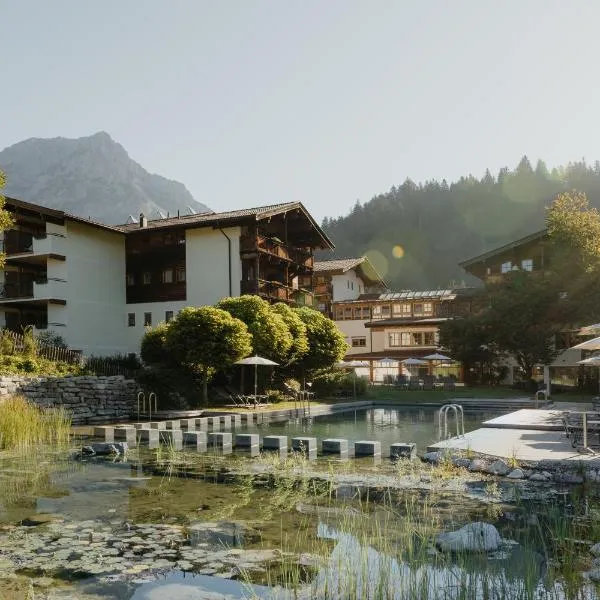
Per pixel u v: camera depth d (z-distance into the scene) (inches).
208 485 407.8
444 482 413.1
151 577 227.9
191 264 1457.9
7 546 266.4
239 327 983.6
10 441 603.2
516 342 1472.7
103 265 1467.8
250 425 848.3
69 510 335.0
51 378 839.1
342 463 505.7
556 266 1513.3
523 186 5876.0
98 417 896.9
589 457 452.1
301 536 280.2
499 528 293.0
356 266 2196.1
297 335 1157.1
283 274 1572.3
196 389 1034.1
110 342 1473.9
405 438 681.0
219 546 265.6
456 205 5836.6
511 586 211.8
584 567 231.1
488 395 1326.3
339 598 203.8
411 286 5246.1
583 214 1505.9
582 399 1218.0
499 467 441.4
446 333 1608.0
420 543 266.4
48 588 217.6
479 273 1929.1
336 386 1330.0
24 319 1413.6
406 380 1544.0
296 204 1550.2
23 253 1358.3
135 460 524.4
